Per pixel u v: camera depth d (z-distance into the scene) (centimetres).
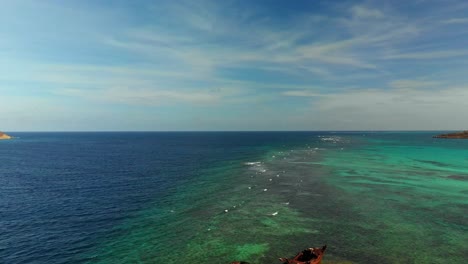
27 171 6172
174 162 7512
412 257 2108
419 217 2966
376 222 2822
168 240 2453
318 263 1995
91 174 5731
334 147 12469
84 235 2573
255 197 3778
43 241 2445
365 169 5994
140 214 3138
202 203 3531
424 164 6731
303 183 4616
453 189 4175
